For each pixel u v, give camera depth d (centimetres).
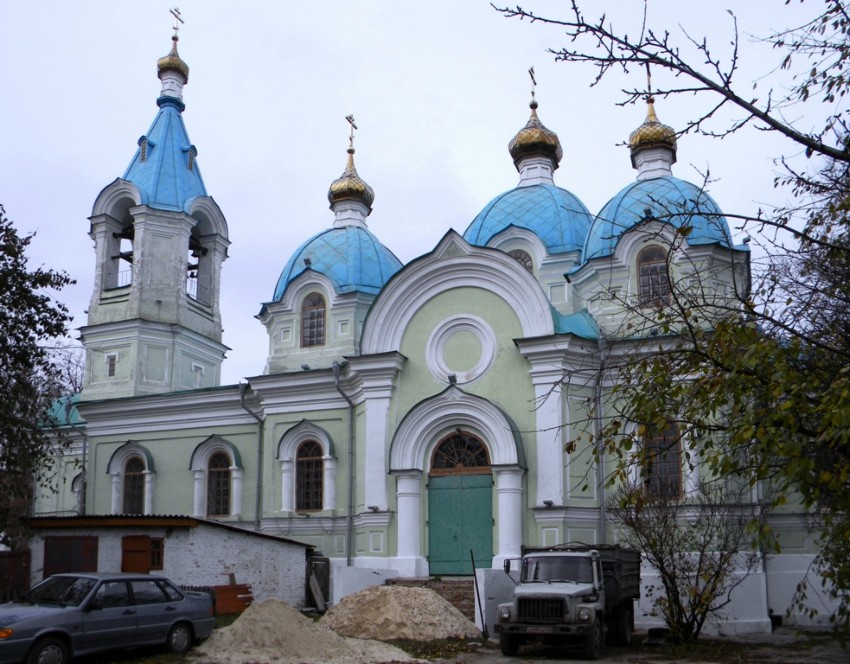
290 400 3133
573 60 950
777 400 978
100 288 3797
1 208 2241
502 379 2678
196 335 3856
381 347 2847
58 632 1545
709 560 2141
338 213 3894
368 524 2755
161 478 3434
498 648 1958
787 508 2538
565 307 3148
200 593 1858
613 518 2459
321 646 1795
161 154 3909
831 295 1112
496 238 3297
